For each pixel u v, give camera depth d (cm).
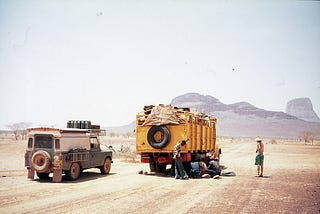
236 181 1511
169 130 1692
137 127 1764
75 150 1442
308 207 979
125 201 1006
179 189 1257
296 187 1360
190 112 1798
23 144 4519
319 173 1897
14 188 1203
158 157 1727
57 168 1363
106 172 1712
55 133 1378
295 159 3106
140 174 1725
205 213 876
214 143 2234
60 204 946
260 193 1200
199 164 1688
